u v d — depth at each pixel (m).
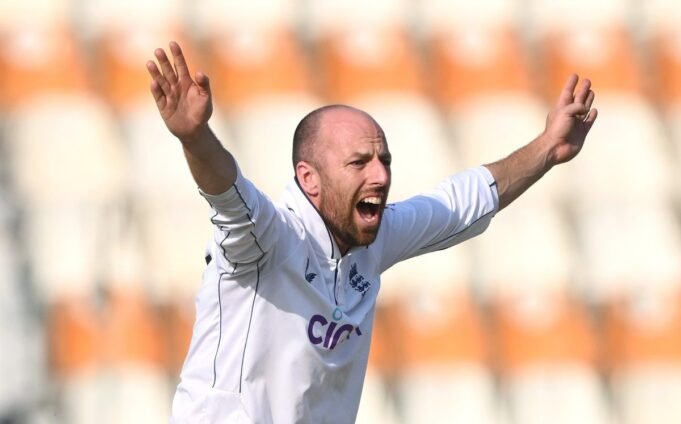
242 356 10.28
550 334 25.19
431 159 25.84
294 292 10.24
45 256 24.06
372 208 10.52
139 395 23.41
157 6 26.48
